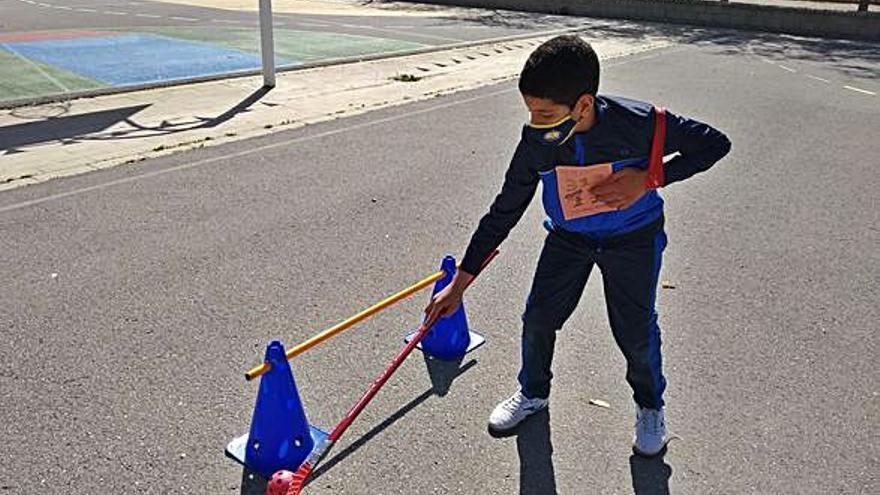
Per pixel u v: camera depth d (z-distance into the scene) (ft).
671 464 9.44
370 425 10.05
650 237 8.54
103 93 29.76
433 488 8.95
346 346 11.95
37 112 26.76
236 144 23.25
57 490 8.73
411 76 35.45
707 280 14.76
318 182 19.92
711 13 63.05
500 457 9.51
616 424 10.21
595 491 8.97
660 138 7.63
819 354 12.06
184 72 34.73
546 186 8.27
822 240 16.97
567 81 7.04
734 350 12.14
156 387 10.76
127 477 8.97
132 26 50.42
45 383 10.79
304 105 28.86
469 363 11.60
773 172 22.09
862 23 57.88
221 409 10.30
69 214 17.21
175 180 19.72
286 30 50.90
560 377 11.32
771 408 10.61
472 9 71.36
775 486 9.07
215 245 15.69
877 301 13.98
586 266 9.09
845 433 10.09
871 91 35.81
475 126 26.48
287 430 9.05
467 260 8.82
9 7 59.52
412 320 12.83
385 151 23.06
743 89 35.12
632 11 66.28
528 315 9.48
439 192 19.44
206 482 8.93
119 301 13.24
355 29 53.11
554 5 69.15
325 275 14.48
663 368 11.56
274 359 8.92
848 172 22.24
